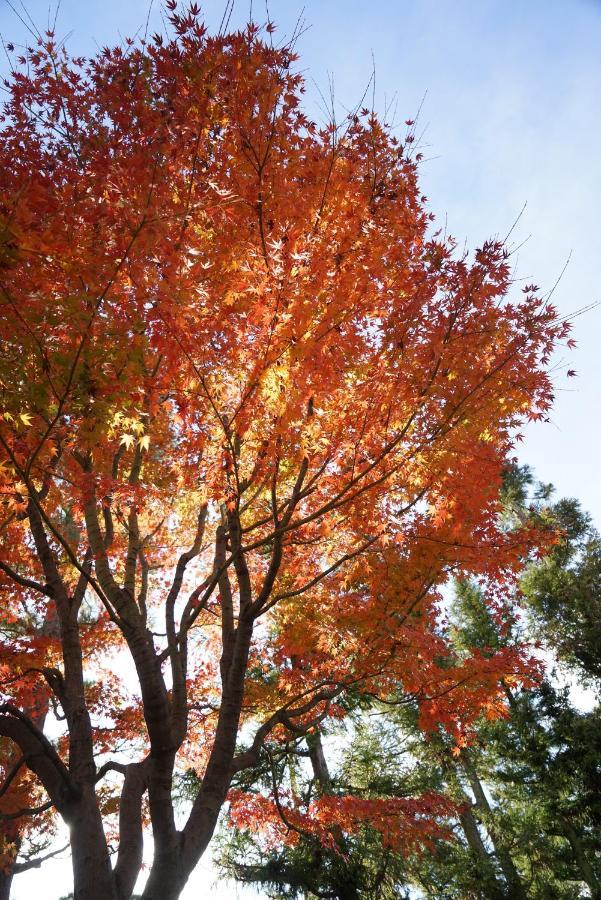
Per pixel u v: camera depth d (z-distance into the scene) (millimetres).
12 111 5680
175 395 5328
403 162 6164
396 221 6066
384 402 5625
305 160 5707
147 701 5461
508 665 6969
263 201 5426
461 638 19750
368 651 7453
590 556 20438
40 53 5695
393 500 6918
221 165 5500
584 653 19109
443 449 6223
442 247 5488
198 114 5273
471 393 5566
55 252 4422
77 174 5234
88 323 4504
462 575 7348
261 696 9805
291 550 8555
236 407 5590
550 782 17484
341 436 5859
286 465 7039
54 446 5586
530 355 5590
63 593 6996
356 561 7523
